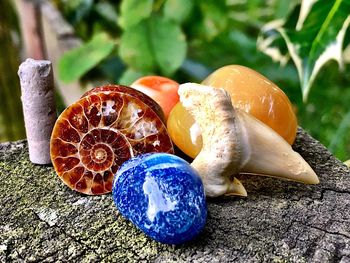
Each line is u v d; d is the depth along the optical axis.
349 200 0.10
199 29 0.19
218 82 0.11
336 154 0.17
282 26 0.15
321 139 0.19
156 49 0.16
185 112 0.10
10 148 0.12
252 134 0.10
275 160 0.10
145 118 0.10
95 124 0.10
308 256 0.08
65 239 0.09
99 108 0.10
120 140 0.10
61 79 0.16
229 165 0.10
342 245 0.09
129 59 0.16
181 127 0.10
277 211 0.09
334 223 0.09
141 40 0.16
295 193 0.10
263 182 0.10
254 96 0.10
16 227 0.09
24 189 0.10
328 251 0.09
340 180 0.11
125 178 0.09
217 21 0.18
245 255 0.08
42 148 0.11
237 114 0.10
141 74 0.17
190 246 0.09
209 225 0.09
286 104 0.11
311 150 0.12
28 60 0.11
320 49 0.12
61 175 0.10
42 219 0.09
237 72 0.11
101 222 0.09
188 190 0.08
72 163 0.10
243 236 0.09
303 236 0.09
